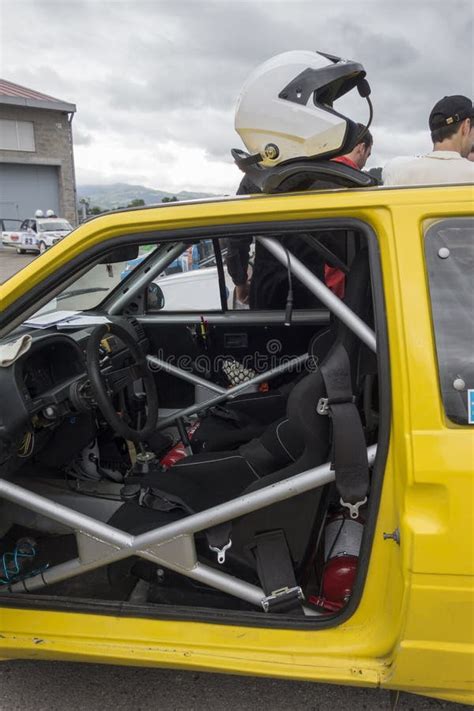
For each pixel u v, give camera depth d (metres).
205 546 1.87
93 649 1.66
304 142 1.52
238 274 2.96
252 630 1.64
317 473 1.58
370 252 1.48
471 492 1.35
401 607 1.43
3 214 27.30
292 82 1.53
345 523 1.92
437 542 1.36
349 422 1.51
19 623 1.74
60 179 28.19
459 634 1.41
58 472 2.43
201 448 2.45
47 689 1.93
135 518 1.91
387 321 1.45
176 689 1.92
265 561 1.73
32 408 1.88
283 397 2.50
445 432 1.38
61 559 2.36
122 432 1.94
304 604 1.77
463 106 2.73
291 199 1.53
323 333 2.17
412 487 1.38
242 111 1.59
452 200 1.43
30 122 26.77
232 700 1.87
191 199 1.64
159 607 1.73
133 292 3.00
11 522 2.15
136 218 1.60
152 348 3.04
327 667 1.54
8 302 1.71
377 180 1.61
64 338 2.11
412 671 1.46
